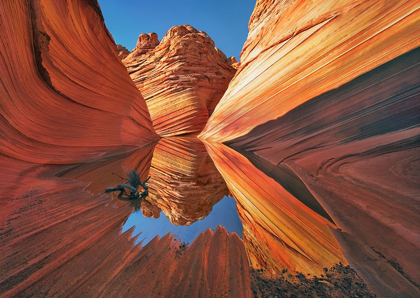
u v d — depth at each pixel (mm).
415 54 5023
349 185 3957
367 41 6527
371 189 3557
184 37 26156
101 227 2963
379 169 4000
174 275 2182
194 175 14500
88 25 9992
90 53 10000
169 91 25047
